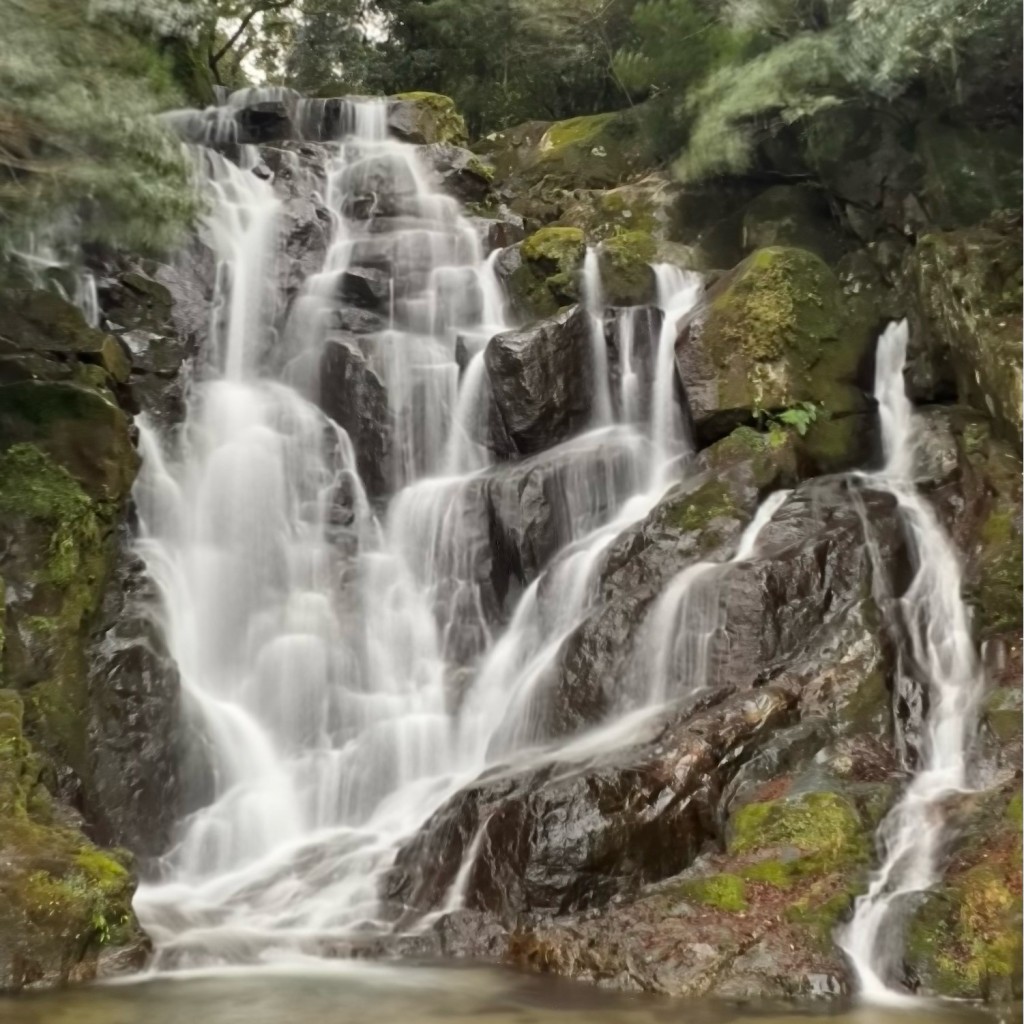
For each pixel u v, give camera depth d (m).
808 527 10.67
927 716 9.24
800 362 12.59
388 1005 6.17
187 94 19.25
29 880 6.78
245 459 12.85
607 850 7.55
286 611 12.04
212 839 9.73
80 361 11.83
